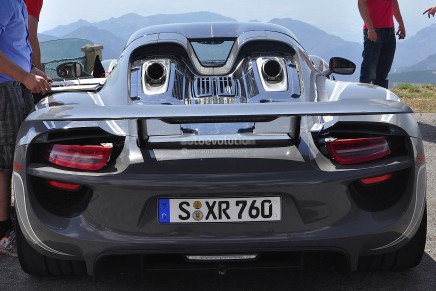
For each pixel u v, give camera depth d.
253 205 2.03
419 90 9.52
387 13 6.27
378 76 6.67
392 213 2.10
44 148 2.14
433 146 5.23
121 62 2.90
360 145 2.07
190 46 3.10
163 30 3.28
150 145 2.11
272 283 2.43
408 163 2.11
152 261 2.17
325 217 2.04
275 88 2.61
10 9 2.66
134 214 2.03
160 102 2.47
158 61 2.84
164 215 2.03
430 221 3.23
